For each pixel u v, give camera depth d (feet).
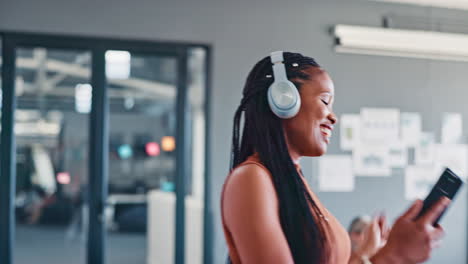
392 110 15.35
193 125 14.40
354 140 15.07
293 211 2.41
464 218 15.67
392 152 15.33
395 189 15.33
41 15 13.37
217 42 14.21
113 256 14.03
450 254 15.62
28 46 13.50
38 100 13.64
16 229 13.56
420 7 15.42
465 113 15.85
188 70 14.28
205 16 14.16
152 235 14.21
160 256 14.20
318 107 2.53
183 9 14.06
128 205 14.12
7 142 13.34
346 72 15.02
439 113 15.71
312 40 14.76
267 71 2.63
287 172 2.48
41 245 13.71
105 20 13.67
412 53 14.96
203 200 14.24
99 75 13.78
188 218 14.37
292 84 2.51
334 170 14.90
